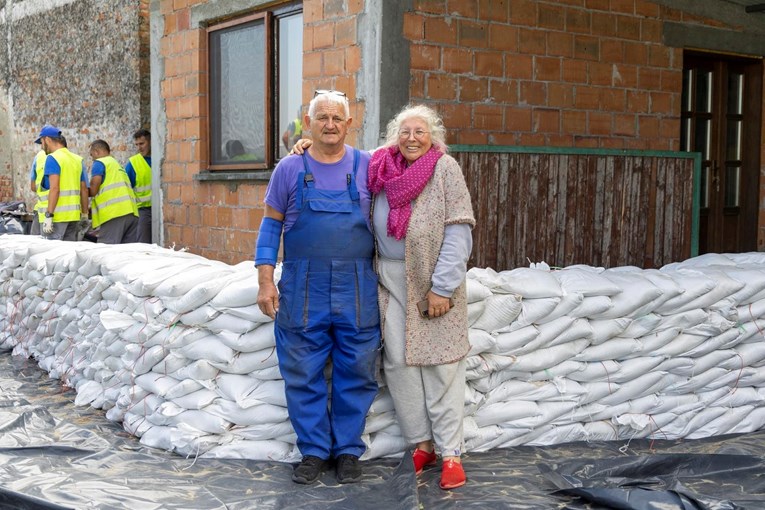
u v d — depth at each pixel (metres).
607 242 6.80
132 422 4.42
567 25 6.74
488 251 6.17
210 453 4.02
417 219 3.66
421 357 3.69
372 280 3.79
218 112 7.71
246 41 7.33
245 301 3.94
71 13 12.30
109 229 9.63
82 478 3.73
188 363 4.17
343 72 6.12
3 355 6.41
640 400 4.47
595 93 6.96
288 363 3.79
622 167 6.86
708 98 8.44
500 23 6.38
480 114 6.33
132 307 4.39
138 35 11.05
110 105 11.64
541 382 4.28
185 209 8.05
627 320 4.31
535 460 4.07
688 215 7.26
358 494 3.60
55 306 5.69
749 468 3.91
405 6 5.92
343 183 3.77
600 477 3.81
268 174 6.93
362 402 3.81
